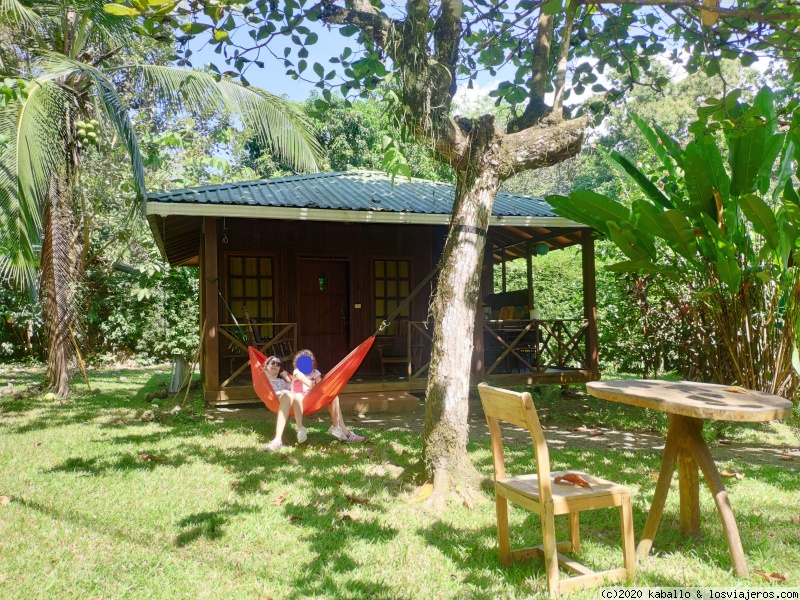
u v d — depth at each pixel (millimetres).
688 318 8297
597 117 6398
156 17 3805
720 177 6727
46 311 9914
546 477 2848
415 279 11070
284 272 10359
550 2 4391
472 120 4719
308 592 2914
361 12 4707
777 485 4715
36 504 4188
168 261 13273
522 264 16328
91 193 13266
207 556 3361
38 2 8680
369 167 22438
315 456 5652
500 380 9242
